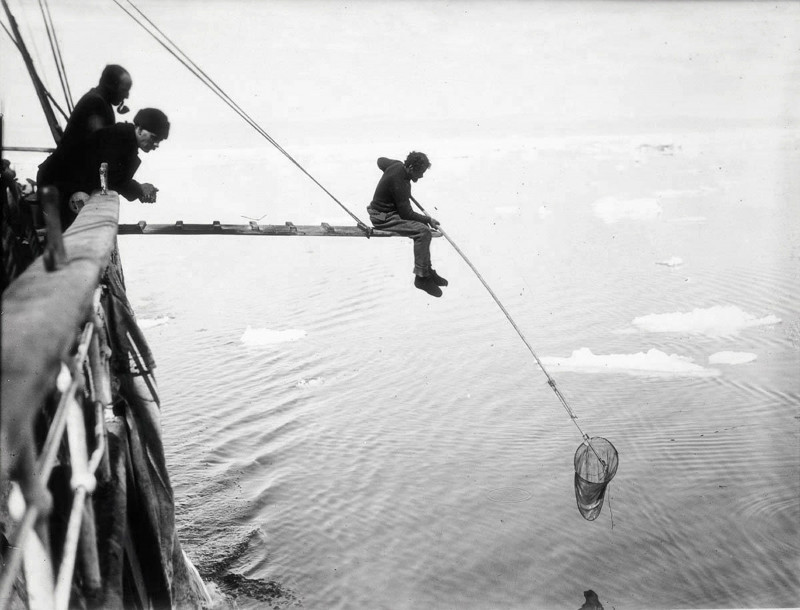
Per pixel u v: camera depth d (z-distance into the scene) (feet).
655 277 85.92
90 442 12.03
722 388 60.29
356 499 47.06
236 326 74.43
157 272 93.91
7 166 13.34
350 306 78.95
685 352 66.69
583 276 87.92
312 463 50.06
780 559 41.47
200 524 43.78
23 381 4.54
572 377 63.98
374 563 41.68
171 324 74.90
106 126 16.61
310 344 69.46
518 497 47.78
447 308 79.87
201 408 57.62
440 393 60.80
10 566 5.34
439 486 47.50
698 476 49.34
